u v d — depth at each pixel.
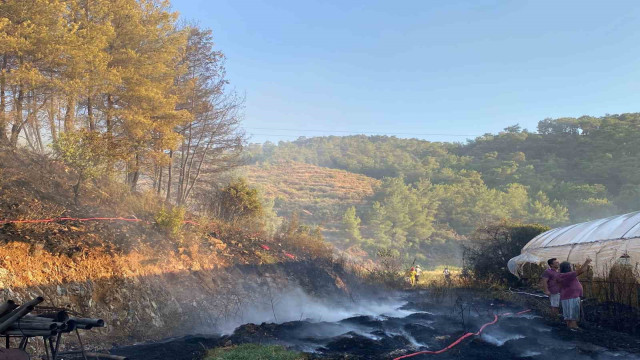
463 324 10.71
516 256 21.34
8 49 13.57
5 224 8.99
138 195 16.41
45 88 15.37
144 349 7.93
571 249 18.22
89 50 15.34
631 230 15.52
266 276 14.46
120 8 18.34
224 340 8.47
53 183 12.41
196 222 15.67
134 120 17.91
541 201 139.00
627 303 11.65
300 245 18.83
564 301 10.47
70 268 9.09
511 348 8.34
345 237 97.38
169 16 20.42
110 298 9.34
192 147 28.67
